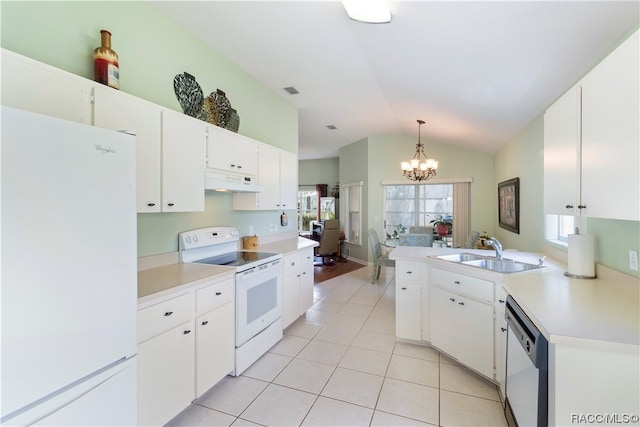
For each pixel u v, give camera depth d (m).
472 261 2.70
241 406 2.01
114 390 1.20
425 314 2.79
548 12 1.59
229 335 2.26
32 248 0.93
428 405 2.02
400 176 6.60
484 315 2.20
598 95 1.43
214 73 2.95
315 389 2.20
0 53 1.27
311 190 9.42
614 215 1.32
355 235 7.49
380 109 4.73
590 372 1.14
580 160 1.60
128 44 2.13
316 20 2.44
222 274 2.16
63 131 1.01
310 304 3.77
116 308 1.20
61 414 1.02
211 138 2.51
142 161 1.90
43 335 0.96
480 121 3.96
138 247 2.19
